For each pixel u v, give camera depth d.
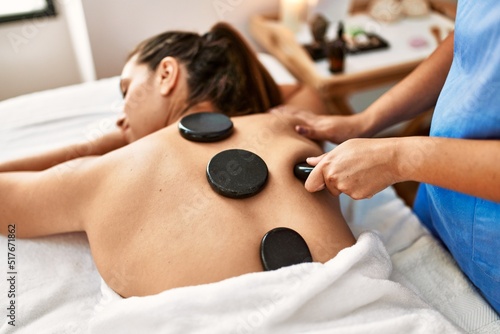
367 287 0.65
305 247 0.67
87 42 1.52
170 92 0.91
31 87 1.77
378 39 1.62
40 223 0.82
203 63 0.92
